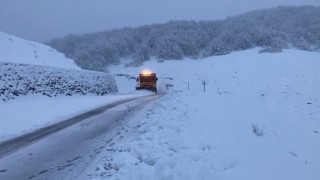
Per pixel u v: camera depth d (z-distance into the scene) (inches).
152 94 1258.0
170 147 315.6
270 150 350.6
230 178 235.9
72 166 295.7
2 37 1274.6
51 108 708.0
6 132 460.8
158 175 239.6
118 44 4753.9
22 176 274.2
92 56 4220.0
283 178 262.2
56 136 429.4
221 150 305.0
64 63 1434.5
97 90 1238.3
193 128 396.5
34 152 349.7
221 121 447.2
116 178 248.5
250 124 476.1
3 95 712.4
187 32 4945.9
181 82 2319.1
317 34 4411.9
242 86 1786.4
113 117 578.2
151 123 455.8
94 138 406.9
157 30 5128.0
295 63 2337.6
